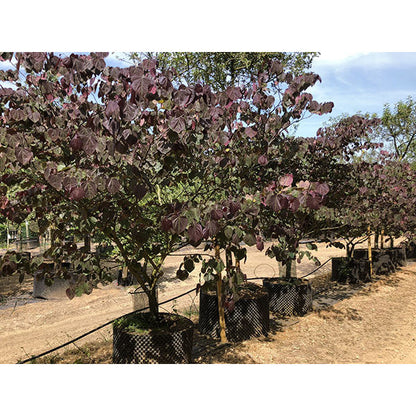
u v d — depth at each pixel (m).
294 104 2.88
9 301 6.13
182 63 5.89
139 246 2.72
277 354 3.70
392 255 8.28
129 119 1.92
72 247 2.93
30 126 2.40
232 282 2.79
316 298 5.91
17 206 2.65
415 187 7.34
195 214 2.16
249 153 3.25
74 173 2.27
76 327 4.77
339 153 4.94
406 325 4.82
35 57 2.41
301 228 3.74
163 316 3.41
